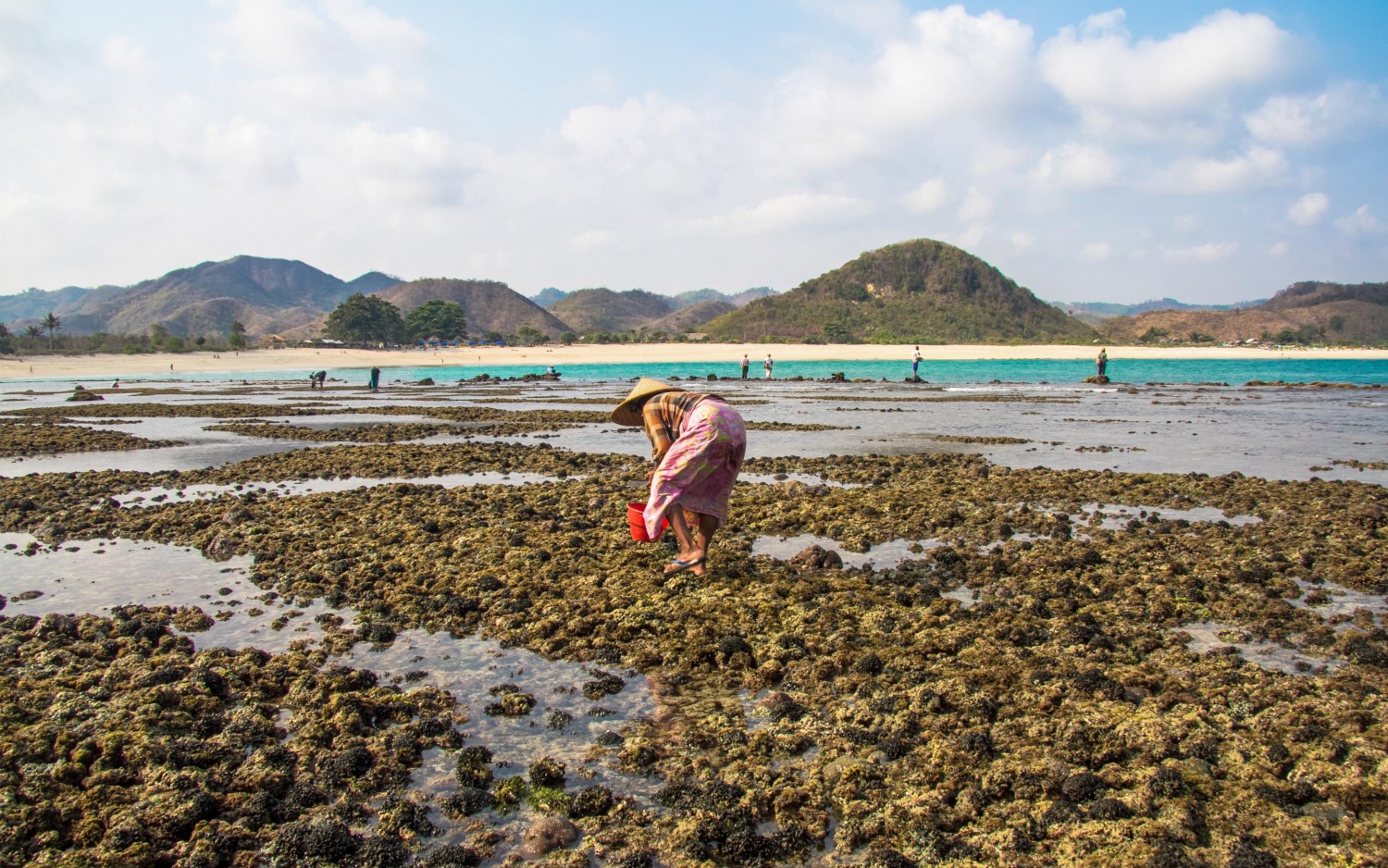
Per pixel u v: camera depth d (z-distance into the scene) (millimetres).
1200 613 7234
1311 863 3779
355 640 6832
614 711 5508
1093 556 8812
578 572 8461
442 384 57969
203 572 8922
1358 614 7141
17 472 16578
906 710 5387
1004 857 3885
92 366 84562
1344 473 15586
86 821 4195
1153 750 4785
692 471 6926
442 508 11602
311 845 3971
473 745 5051
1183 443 20250
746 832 4070
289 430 23719
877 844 4004
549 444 20422
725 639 6434
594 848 4020
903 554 9445
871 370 79812
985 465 14938
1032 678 5773
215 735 5188
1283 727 5004
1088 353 119750
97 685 5867
